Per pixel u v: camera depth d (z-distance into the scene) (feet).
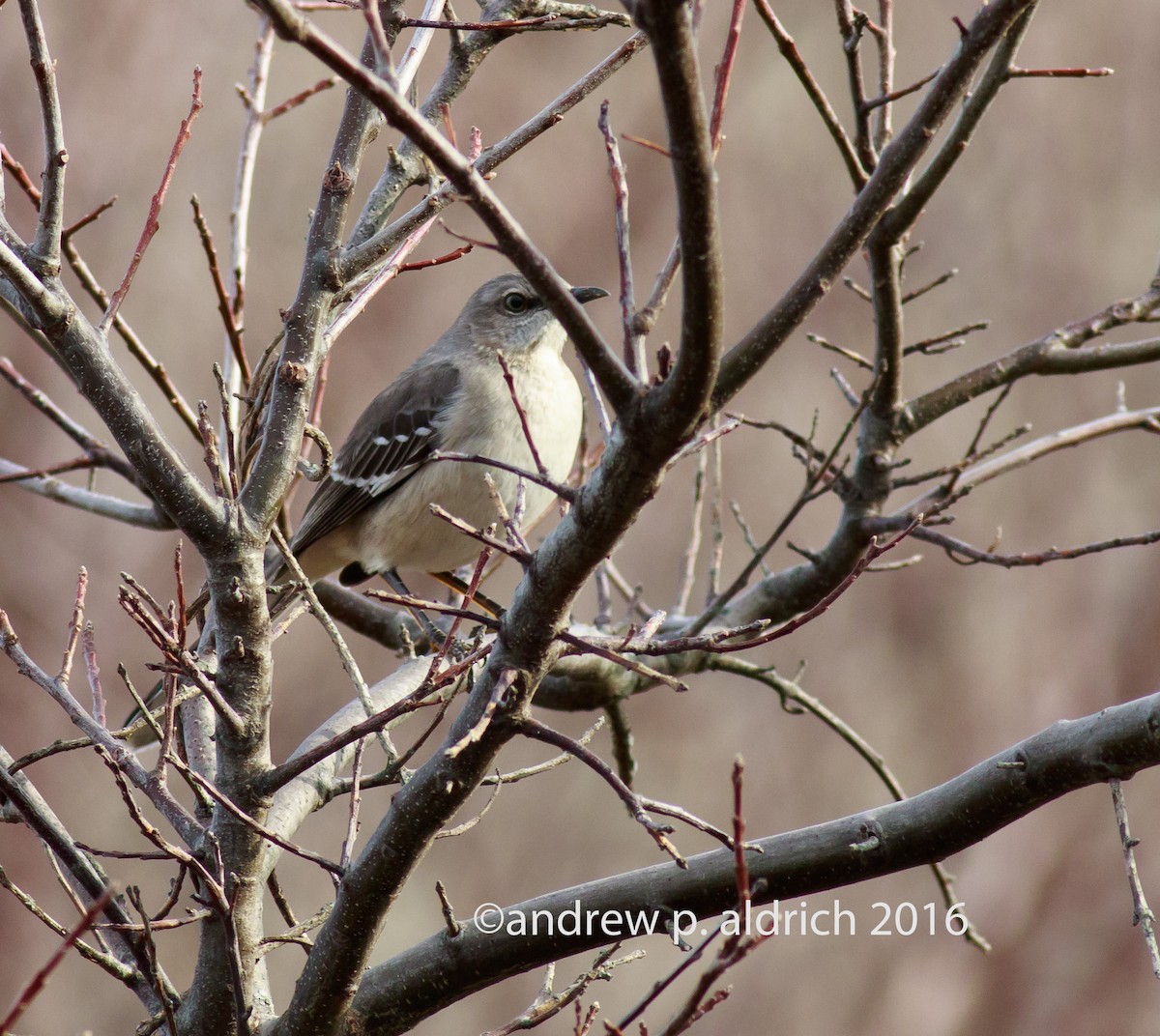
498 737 14.60
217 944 16.16
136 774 16.37
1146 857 50.24
